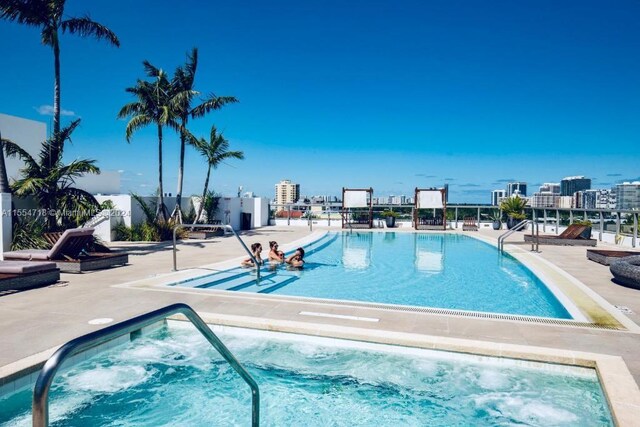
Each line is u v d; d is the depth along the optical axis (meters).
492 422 3.56
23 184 11.19
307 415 3.75
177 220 17.73
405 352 4.48
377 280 9.38
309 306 5.83
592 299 6.46
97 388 4.12
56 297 6.34
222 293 6.62
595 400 3.76
